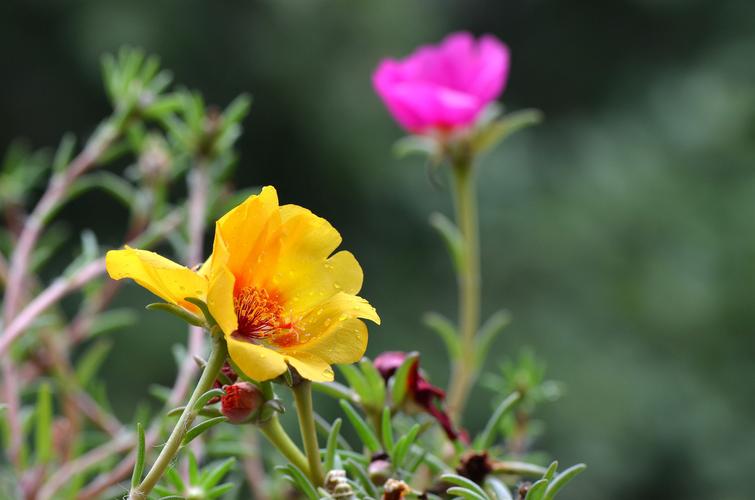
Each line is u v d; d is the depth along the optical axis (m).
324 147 12.76
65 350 3.11
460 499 1.78
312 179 12.85
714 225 11.76
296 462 1.71
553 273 11.66
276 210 1.66
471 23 15.99
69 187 3.19
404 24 13.39
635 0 15.42
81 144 12.07
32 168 3.70
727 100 12.73
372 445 1.86
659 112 13.13
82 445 2.86
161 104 3.15
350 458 1.88
